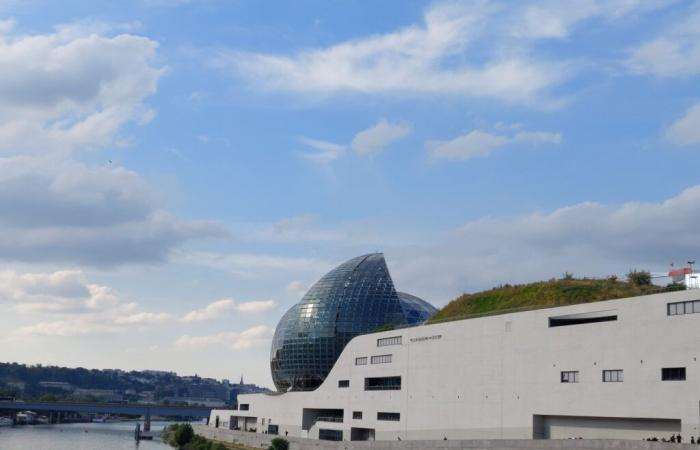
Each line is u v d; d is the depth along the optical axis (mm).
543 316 102125
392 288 179125
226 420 195875
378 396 133500
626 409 89125
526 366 103312
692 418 82062
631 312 90750
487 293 132875
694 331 83438
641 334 89062
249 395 185375
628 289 109938
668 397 84812
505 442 100000
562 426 98312
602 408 91938
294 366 179625
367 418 135750
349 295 176625
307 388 179375
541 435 100875
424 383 122062
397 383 129625
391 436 128125
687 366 83500
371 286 177750
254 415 181875
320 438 150875
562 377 97875
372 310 174875
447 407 116000
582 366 95438
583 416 94625
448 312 135125
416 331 126125
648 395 86938
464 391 113188
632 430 89688
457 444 107625
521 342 104688
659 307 87688
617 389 90625
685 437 82438
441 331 120062
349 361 144125
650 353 87625
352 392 141500
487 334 110625
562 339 98688
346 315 174500
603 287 113938
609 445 86438
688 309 84688
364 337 140625
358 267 182375
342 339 173625
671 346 85500
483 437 108250
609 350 92438
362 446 124812
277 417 169375
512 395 104688
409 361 126750
